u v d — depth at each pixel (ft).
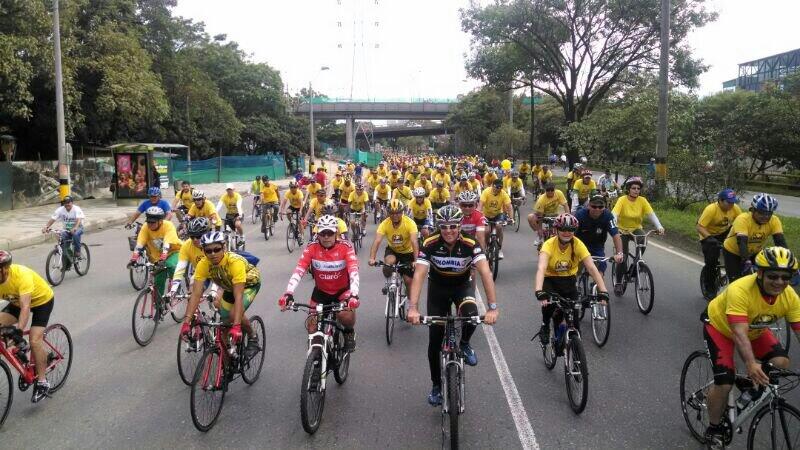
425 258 16.71
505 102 209.46
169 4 113.80
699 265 37.29
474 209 29.48
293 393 18.53
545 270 18.97
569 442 15.10
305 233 55.67
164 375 20.17
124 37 83.87
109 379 19.81
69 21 71.67
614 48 98.27
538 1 93.25
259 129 166.61
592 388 18.47
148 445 15.21
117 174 79.77
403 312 25.76
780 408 12.42
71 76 72.69
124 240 53.01
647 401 17.48
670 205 58.49
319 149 260.21
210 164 132.46
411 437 15.46
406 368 20.47
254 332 19.30
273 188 54.95
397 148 511.40
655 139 71.92
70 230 35.65
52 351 18.63
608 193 54.08
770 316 13.35
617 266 29.60
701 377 15.29
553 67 107.04
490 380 19.22
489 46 107.65
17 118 87.86
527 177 106.73
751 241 23.52
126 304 29.91
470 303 16.44
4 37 60.54
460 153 228.02
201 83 129.18
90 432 15.98
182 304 27.53
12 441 15.49
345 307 17.37
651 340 22.98
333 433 15.74
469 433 15.64
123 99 80.07
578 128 85.76
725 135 67.00
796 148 94.12
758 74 192.34
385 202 58.70
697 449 14.70
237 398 18.17
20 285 17.38
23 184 74.43
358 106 262.26
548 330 19.76
